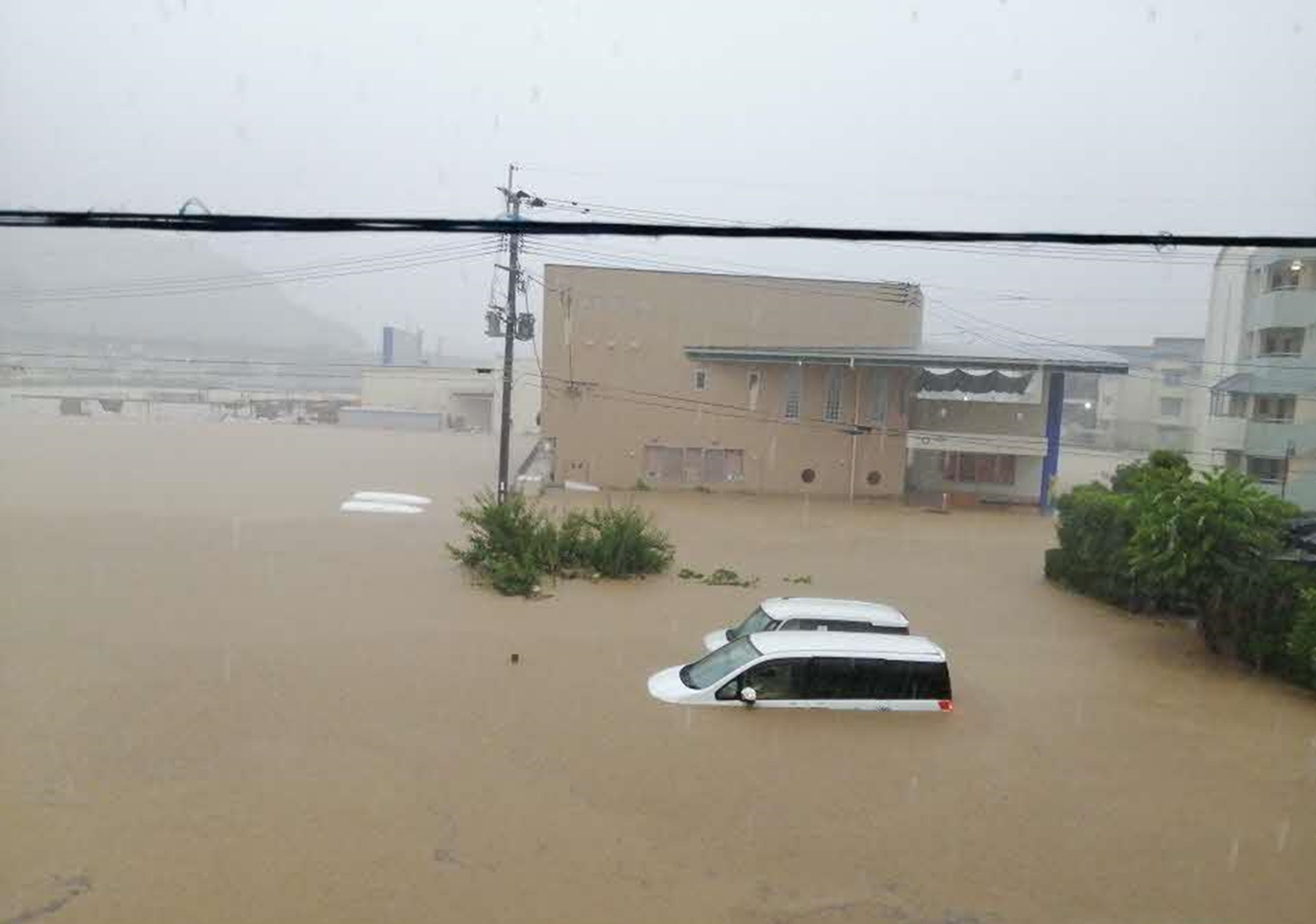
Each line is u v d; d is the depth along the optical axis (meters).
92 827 7.90
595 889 7.24
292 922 6.67
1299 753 10.74
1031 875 7.73
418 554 20.16
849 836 8.20
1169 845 8.34
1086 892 7.50
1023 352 31.75
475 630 14.39
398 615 15.16
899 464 34.38
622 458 34.09
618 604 16.48
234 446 43.38
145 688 11.33
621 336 33.81
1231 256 31.11
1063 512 20.72
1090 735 10.99
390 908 6.89
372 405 62.69
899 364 30.91
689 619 15.51
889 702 11.05
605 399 33.94
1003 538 26.67
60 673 11.73
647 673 12.34
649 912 6.96
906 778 9.42
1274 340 28.97
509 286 24.83
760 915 7.00
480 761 9.43
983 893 7.42
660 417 34.03
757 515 28.97
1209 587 14.50
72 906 6.76
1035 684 13.01
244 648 13.07
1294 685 13.46
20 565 17.77
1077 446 63.94
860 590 18.83
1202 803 9.23
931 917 7.07
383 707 10.88
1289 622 13.73
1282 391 27.58
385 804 8.48
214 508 25.31
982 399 34.50
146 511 24.41
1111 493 20.59
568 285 33.66
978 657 14.36
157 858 7.45
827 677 11.01
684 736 10.15
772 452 34.16
